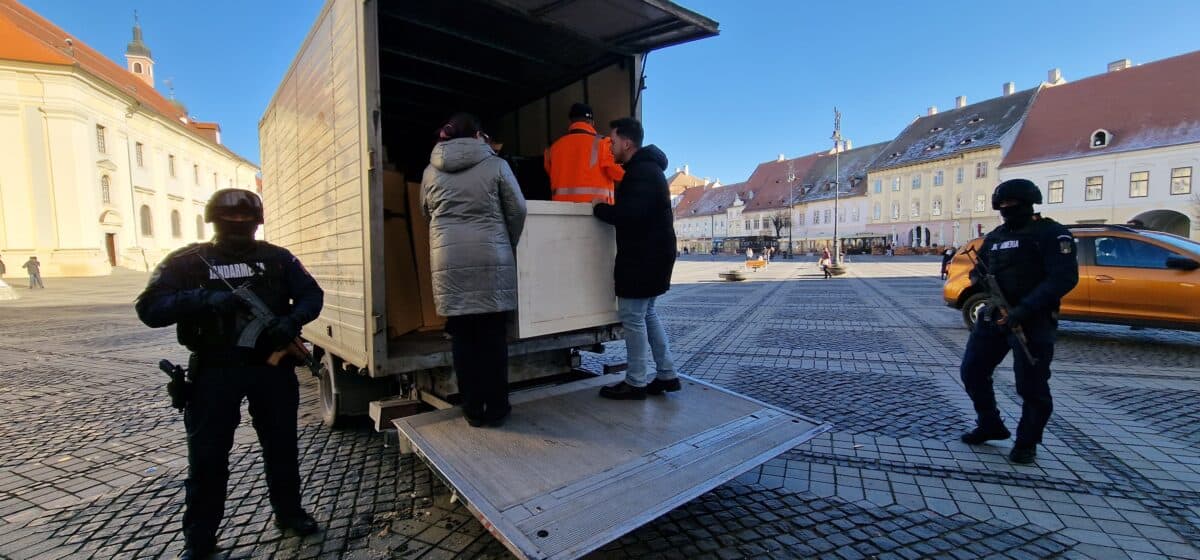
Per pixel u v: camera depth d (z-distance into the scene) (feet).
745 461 8.86
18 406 19.30
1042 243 12.14
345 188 10.97
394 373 10.20
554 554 6.42
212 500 9.10
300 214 15.11
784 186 250.16
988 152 162.61
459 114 9.84
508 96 18.92
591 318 11.27
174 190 150.61
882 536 9.88
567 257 10.82
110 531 10.50
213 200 9.11
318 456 13.79
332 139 11.70
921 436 14.69
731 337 30.04
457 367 9.96
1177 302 23.36
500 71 17.24
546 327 10.47
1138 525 10.10
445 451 8.93
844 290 59.21
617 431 9.80
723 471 8.52
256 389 9.17
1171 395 17.88
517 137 19.30
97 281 99.19
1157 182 131.03
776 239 215.51
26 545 9.98
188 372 8.93
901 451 13.67
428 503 11.32
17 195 104.78
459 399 11.41
